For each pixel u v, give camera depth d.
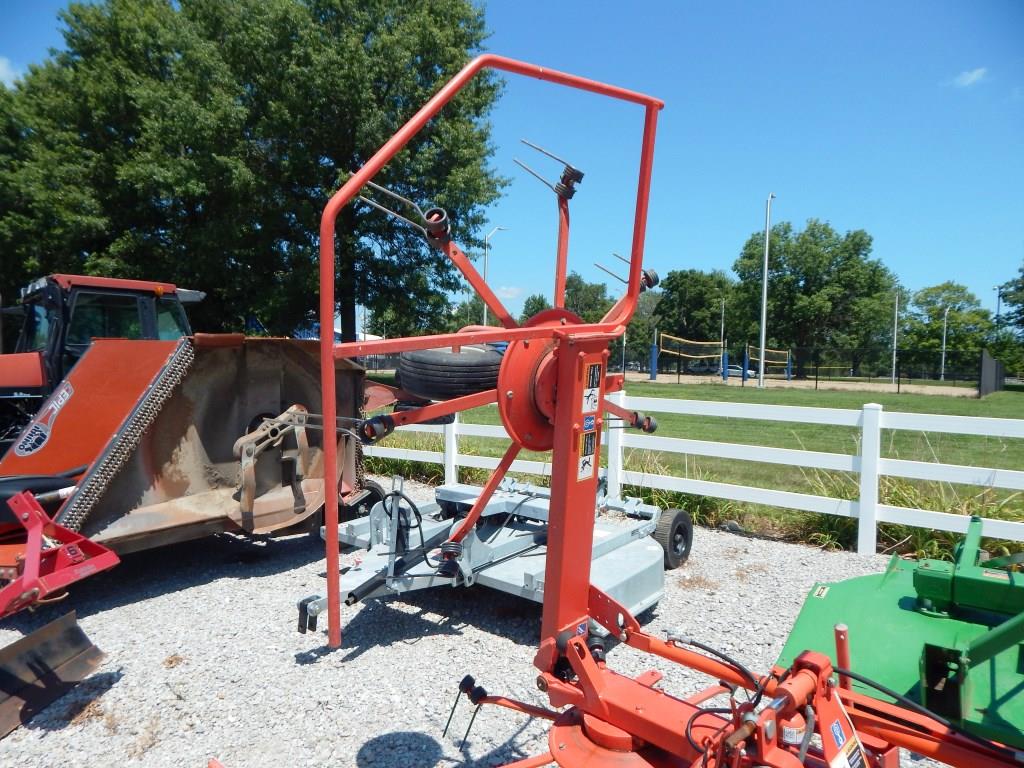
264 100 21.81
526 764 2.25
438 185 21.45
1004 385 39.75
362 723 3.29
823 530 6.40
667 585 5.21
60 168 22.08
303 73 20.47
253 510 5.16
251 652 4.05
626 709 2.13
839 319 61.03
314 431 5.81
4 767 2.99
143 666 3.87
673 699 2.21
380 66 20.72
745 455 6.67
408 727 3.25
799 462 6.40
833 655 2.33
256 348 5.38
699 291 77.50
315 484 5.76
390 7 22.09
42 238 22.89
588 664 2.24
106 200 23.06
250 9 21.48
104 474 4.48
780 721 1.81
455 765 2.96
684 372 48.22
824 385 34.00
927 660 2.16
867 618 2.53
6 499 4.33
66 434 4.81
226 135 20.77
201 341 4.87
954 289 74.31
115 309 6.02
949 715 2.03
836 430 15.20
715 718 2.11
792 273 61.06
